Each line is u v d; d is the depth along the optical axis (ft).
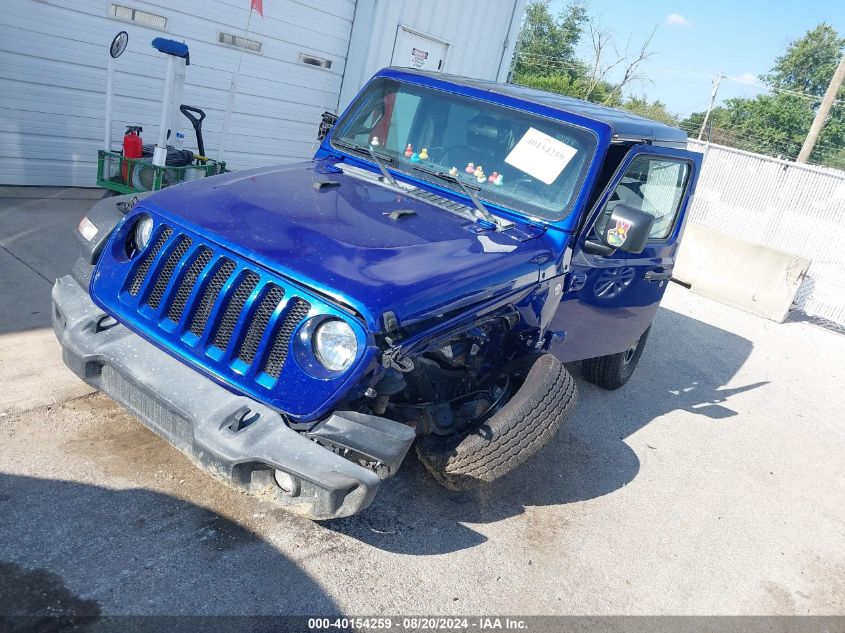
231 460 8.42
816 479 17.99
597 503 14.15
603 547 12.75
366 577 10.28
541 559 11.90
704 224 42.70
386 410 10.87
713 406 21.18
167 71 18.89
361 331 8.46
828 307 36.83
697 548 13.55
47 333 14.12
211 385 9.07
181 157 20.72
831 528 15.70
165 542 9.80
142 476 10.96
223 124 26.48
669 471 16.37
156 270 9.71
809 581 13.43
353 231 10.16
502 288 10.69
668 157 15.06
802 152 60.18
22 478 10.21
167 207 10.09
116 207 11.36
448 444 11.34
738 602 12.22
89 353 9.70
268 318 8.99
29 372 12.76
